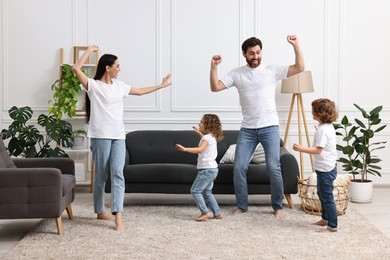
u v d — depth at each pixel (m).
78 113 6.96
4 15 6.96
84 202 6.05
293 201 6.06
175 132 6.49
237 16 7.00
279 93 7.01
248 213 5.39
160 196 6.55
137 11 6.98
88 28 6.96
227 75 5.31
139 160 6.36
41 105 7.02
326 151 4.57
